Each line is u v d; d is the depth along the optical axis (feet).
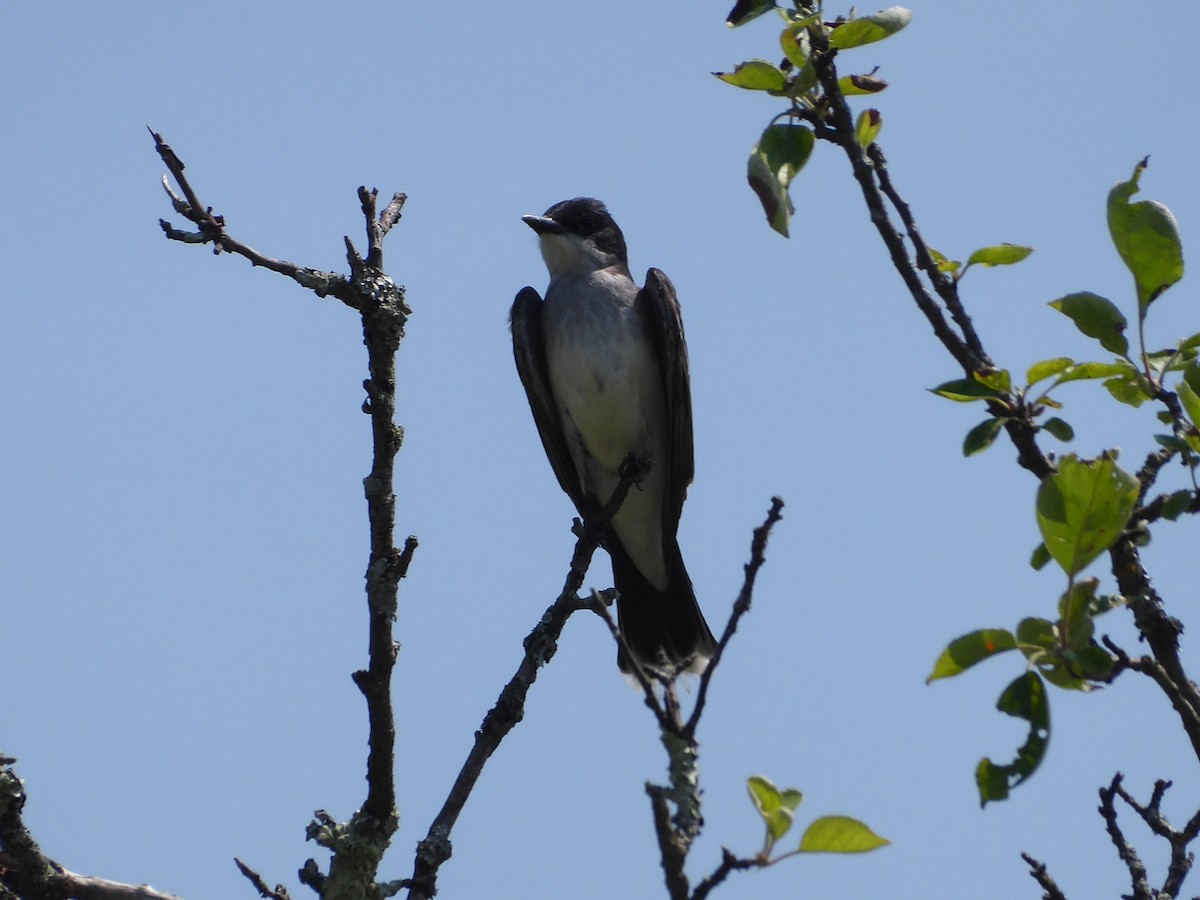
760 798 17.98
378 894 25.79
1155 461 23.99
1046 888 23.22
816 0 24.16
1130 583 23.29
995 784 19.62
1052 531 20.07
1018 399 23.62
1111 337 23.57
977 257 24.98
